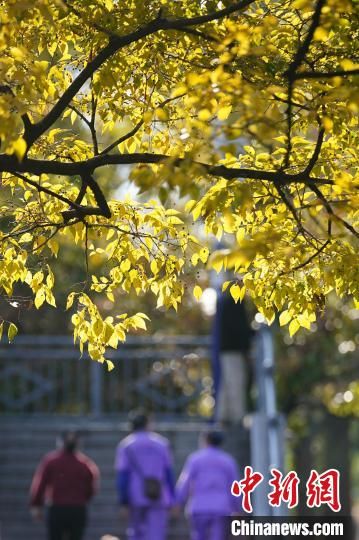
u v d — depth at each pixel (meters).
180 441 28.19
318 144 9.81
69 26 10.56
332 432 43.22
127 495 23.34
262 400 27.47
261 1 10.64
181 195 8.41
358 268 10.14
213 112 8.93
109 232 11.15
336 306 34.56
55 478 23.19
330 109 9.70
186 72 10.48
